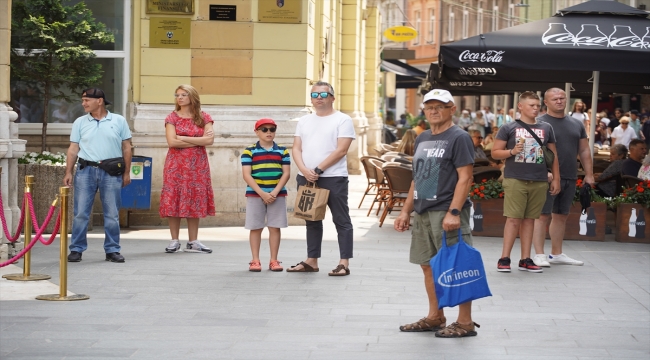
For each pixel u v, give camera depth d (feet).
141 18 45.44
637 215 41.57
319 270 33.06
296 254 36.52
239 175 45.39
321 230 32.71
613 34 41.06
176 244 36.94
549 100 35.12
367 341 22.76
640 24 42.06
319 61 55.57
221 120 45.21
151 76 45.52
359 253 37.40
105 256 35.40
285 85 45.88
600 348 22.43
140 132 44.91
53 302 26.96
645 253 38.68
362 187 70.64
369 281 30.99
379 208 51.88
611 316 26.25
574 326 24.85
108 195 34.04
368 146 101.04
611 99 131.34
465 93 68.80
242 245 38.99
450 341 22.90
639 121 105.50
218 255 36.19
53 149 45.37
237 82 45.78
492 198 42.60
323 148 31.99
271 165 32.55
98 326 24.00
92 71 43.01
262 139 32.73
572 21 42.32
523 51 40.52
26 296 27.76
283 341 22.67
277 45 45.73
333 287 29.84
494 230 42.60
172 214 36.40
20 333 23.17
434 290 23.66
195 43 45.55
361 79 92.32
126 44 45.73
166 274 31.71
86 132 34.06
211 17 45.55
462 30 201.77
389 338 23.09
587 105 130.41
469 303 23.35
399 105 235.20
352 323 24.73
